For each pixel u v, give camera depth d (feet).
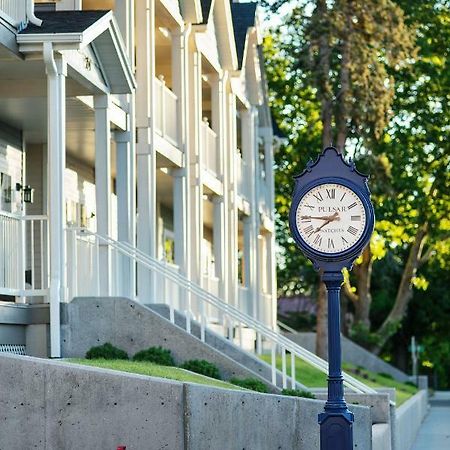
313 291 253.03
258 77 146.41
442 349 282.77
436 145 201.05
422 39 193.67
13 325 71.72
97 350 75.51
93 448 46.78
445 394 253.24
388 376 188.44
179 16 106.73
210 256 166.40
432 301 270.46
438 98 200.13
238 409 50.90
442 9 198.29
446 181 203.10
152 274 94.38
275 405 54.19
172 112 105.60
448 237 206.69
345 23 146.72
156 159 102.94
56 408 46.70
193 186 113.60
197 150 113.91
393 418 80.89
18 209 88.74
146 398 47.19
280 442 54.44
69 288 77.36
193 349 78.33
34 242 94.22
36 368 46.73
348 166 51.21
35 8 87.35
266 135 165.27
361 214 50.96
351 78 149.38
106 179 80.28
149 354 76.64
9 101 78.33
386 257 217.36
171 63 117.39
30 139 92.89
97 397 46.91
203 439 48.11
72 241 76.43
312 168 51.34
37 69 71.97
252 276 145.79
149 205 96.22
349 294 209.77
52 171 71.61
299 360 126.31
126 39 90.68
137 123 96.58
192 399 47.60
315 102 213.46
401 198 202.80
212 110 127.95
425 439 110.22
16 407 46.60
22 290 73.20
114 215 111.75
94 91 78.48
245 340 129.49
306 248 51.03
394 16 147.23
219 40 127.75
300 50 152.35
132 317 77.56
